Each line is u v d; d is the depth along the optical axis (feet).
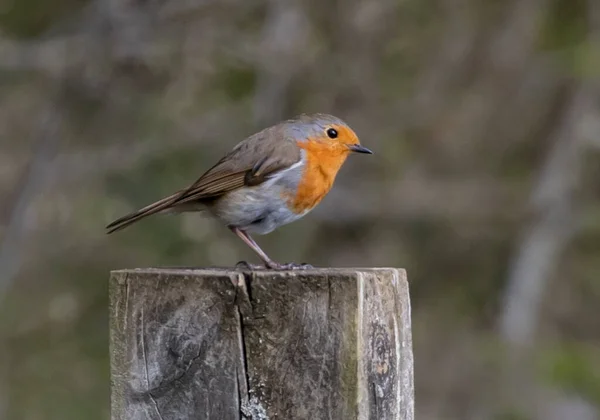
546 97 62.75
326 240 59.31
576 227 61.72
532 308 59.93
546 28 62.18
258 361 17.49
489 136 61.62
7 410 47.14
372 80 52.19
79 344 49.88
